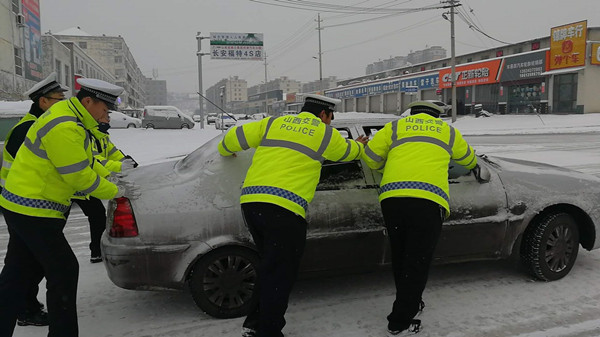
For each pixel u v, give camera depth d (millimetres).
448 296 3686
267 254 2836
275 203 2797
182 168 3627
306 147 2922
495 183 3797
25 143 2705
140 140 18750
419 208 3027
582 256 4539
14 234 2818
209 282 3305
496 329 3150
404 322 3078
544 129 24328
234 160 3426
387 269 3637
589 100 29438
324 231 3391
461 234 3672
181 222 3184
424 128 3262
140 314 3475
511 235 3803
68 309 2777
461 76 38875
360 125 3959
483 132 24562
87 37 89375
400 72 53938
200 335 3143
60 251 2744
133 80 112875
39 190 2660
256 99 121312
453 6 31438
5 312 2809
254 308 3041
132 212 3150
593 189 4012
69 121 2598
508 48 37281
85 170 2645
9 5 24312
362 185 3516
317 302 3617
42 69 32688
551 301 3559
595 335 3049
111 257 3143
